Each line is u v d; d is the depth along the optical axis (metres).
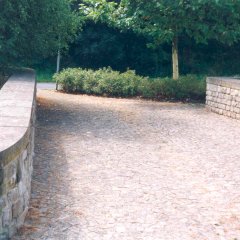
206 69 25.39
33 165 6.03
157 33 13.96
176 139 8.06
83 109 11.09
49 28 10.58
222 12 13.32
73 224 4.23
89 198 4.93
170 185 5.48
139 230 4.17
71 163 6.25
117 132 8.45
